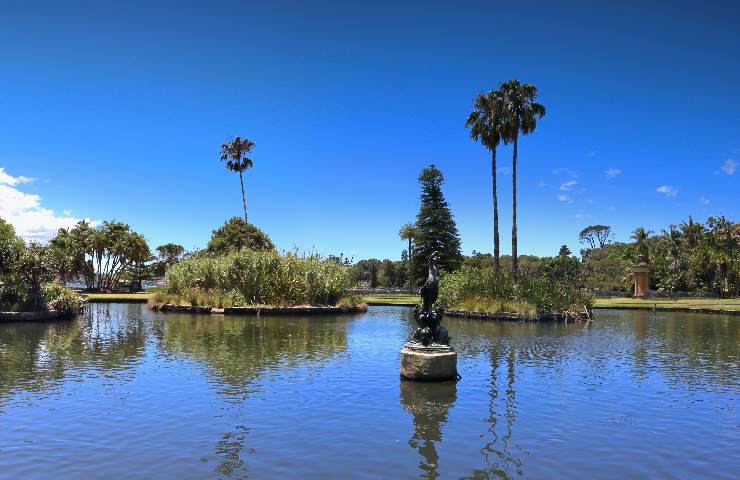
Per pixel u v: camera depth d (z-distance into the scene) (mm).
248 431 7695
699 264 62250
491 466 6383
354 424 8078
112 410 8758
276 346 16547
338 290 34719
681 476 6133
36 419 8227
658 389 10602
